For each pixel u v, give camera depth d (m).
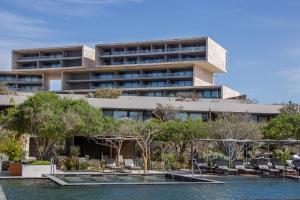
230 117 48.53
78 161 35.66
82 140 48.25
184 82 100.56
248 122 47.06
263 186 26.38
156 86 102.00
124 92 103.19
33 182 25.83
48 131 34.31
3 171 31.78
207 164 35.25
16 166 28.72
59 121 34.62
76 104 38.12
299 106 62.09
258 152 48.06
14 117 36.97
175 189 23.41
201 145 43.88
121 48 104.94
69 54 109.75
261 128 46.16
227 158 39.25
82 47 107.19
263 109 62.53
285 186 26.56
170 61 100.62
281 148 45.62
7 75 111.06
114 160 37.44
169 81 101.50
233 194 22.06
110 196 20.34
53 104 37.16
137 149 47.66
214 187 24.75
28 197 19.59
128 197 20.12
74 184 23.47
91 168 36.03
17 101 55.69
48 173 28.89
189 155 42.75
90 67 105.69
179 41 99.88
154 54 101.12
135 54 102.38
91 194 20.88
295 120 44.25
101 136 39.16
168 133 40.94
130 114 61.50
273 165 35.06
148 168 37.22
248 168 35.06
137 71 104.12
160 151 43.16
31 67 110.94
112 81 105.06
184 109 60.97
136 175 31.08
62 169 35.16
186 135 41.22
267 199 19.83
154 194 21.34
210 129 42.34
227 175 33.09
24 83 110.88
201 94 98.56
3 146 34.88
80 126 35.72
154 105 61.41
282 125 43.91
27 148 44.25
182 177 28.77
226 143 41.12
